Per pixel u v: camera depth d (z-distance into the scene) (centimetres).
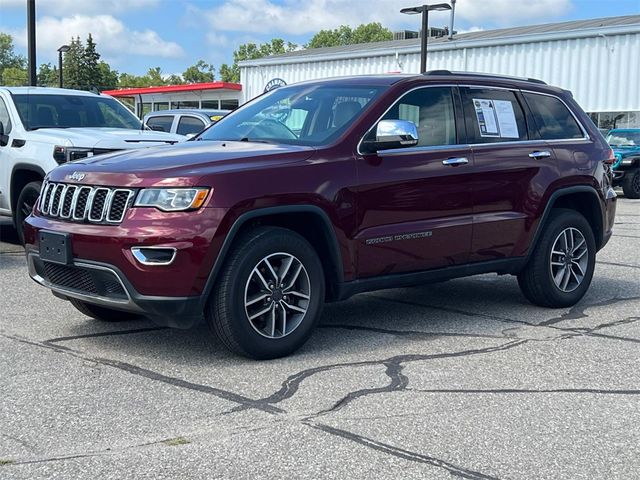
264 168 511
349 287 555
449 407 438
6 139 959
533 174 657
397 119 573
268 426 406
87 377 485
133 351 543
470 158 615
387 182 562
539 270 674
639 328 627
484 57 3188
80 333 590
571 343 579
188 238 479
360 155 555
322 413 426
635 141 2189
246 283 503
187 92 4431
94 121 1022
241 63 4153
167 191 484
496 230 633
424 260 590
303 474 350
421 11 2595
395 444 385
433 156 592
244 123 625
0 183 968
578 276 707
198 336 583
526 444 387
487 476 351
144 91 4522
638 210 1736
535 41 3025
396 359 530
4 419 414
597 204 718
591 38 2888
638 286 810
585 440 394
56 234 517
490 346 567
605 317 666
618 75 2830
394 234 568
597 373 505
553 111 703
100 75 7100
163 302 483
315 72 3822
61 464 358
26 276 819
